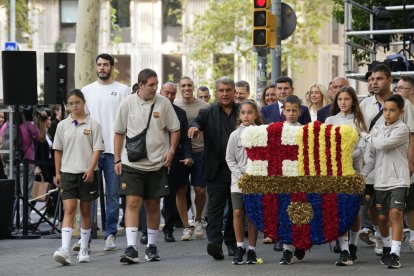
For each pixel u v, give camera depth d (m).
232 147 19.84
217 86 20.42
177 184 24.00
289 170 19.33
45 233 27.06
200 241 24.14
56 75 27.39
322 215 19.28
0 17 86.69
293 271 18.64
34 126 28.86
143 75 19.89
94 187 20.50
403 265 19.31
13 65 26.45
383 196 19.23
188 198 26.61
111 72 22.84
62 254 19.77
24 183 26.41
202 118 20.47
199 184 24.47
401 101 19.02
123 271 18.89
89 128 20.45
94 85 22.77
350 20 24.77
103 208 27.08
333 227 19.23
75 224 25.44
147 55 90.06
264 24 28.67
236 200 19.78
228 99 20.39
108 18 90.06
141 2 89.94
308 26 77.25
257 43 28.73
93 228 25.27
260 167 19.45
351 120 19.91
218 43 78.44
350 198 19.14
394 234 19.02
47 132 30.42
